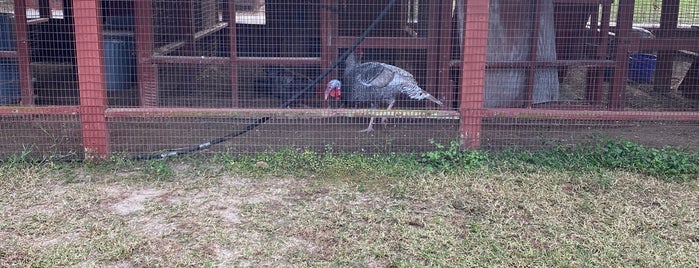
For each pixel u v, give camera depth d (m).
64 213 4.49
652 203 4.78
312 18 7.41
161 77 7.82
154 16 7.46
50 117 7.07
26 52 7.02
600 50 7.43
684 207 4.68
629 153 5.75
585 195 4.89
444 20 7.02
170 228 4.28
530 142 6.40
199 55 8.38
